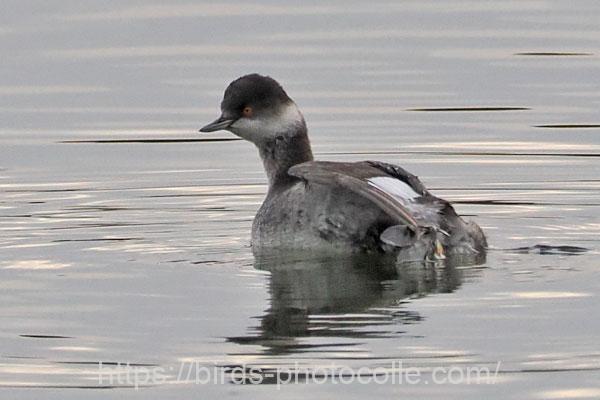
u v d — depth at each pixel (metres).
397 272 12.59
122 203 15.68
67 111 19.48
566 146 17.66
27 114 19.39
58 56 21.38
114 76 20.64
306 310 11.50
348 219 13.10
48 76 20.67
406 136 18.22
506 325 10.97
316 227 13.25
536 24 22.48
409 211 12.55
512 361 10.25
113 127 18.92
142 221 14.82
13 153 17.92
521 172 16.66
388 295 11.84
